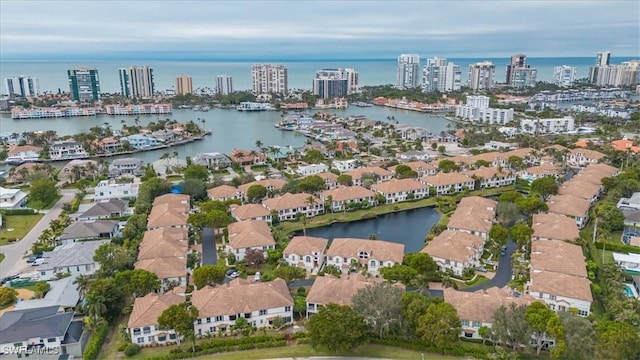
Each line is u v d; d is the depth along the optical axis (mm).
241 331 97812
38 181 187250
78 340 91188
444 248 127875
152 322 94062
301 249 130250
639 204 166250
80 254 127250
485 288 116875
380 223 167875
